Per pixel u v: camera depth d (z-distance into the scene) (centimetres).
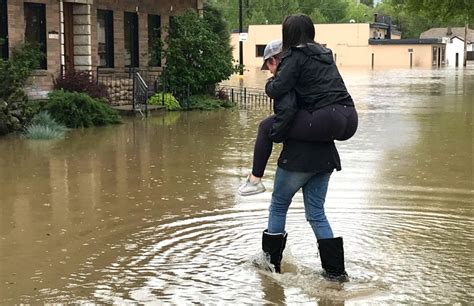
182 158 1144
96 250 621
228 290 520
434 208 780
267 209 770
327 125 517
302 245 630
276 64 554
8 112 1398
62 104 1569
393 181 936
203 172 1010
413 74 5000
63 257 602
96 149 1247
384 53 7306
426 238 659
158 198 833
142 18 2255
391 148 1251
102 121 1647
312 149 530
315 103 520
